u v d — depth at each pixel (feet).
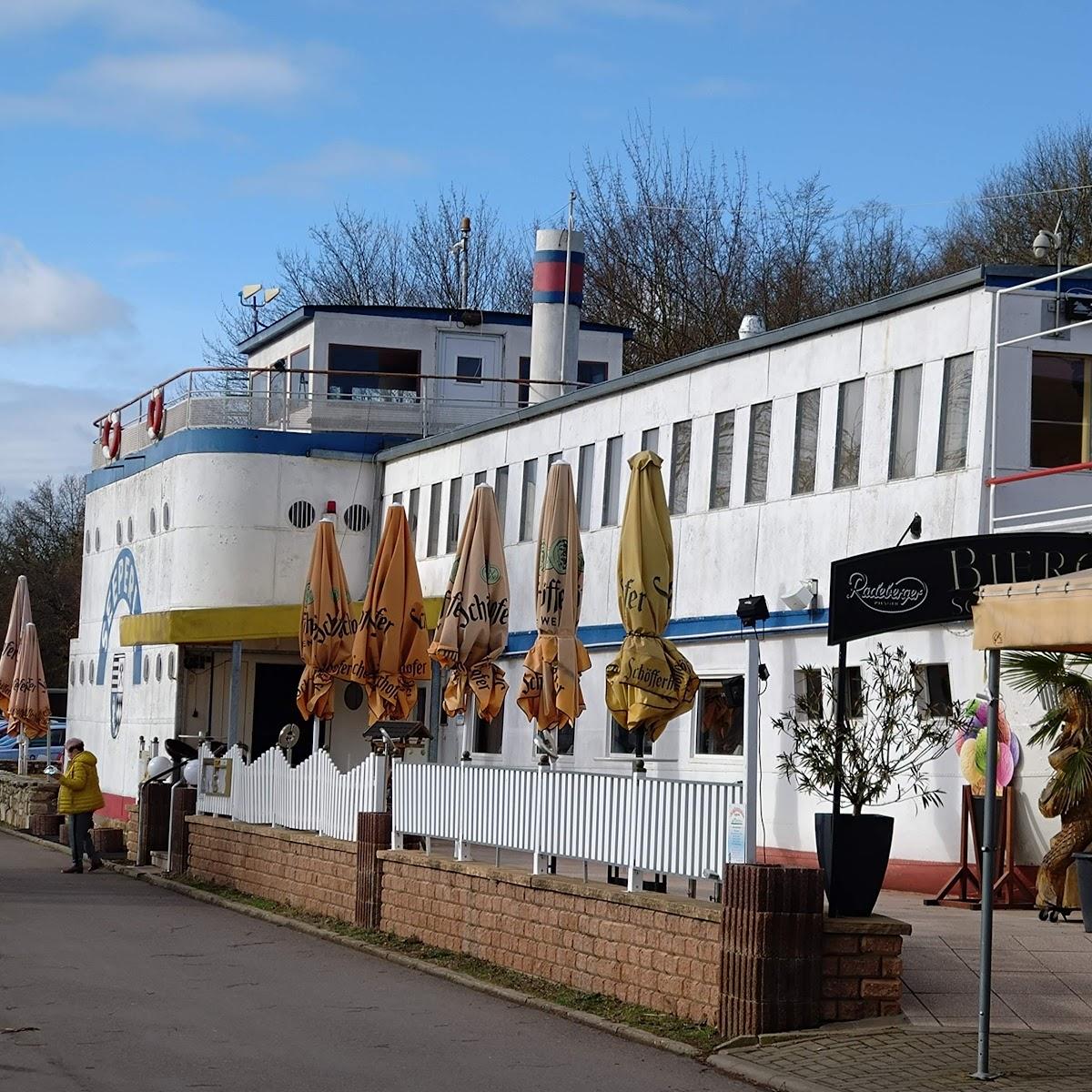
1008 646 32.83
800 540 66.85
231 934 58.59
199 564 104.42
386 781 59.11
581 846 44.86
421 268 215.92
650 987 40.86
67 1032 38.73
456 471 96.99
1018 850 55.42
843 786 42.39
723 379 72.84
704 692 72.54
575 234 112.06
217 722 106.93
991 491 58.13
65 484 281.74
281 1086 33.04
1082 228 147.84
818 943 37.11
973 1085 32.09
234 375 123.85
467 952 50.75
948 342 60.49
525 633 87.81
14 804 118.01
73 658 130.41
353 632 79.82
